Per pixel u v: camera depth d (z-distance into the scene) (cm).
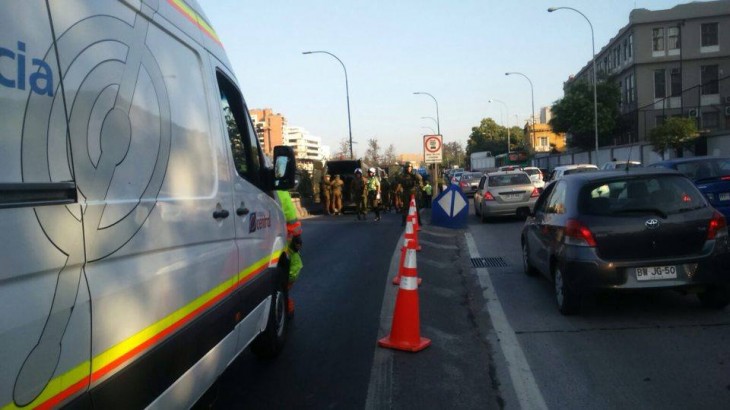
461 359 574
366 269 1068
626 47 5781
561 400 472
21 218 202
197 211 356
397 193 2753
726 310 695
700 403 455
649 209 663
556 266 730
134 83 289
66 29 235
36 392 208
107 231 254
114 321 257
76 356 230
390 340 614
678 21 5384
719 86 5378
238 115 495
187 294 334
